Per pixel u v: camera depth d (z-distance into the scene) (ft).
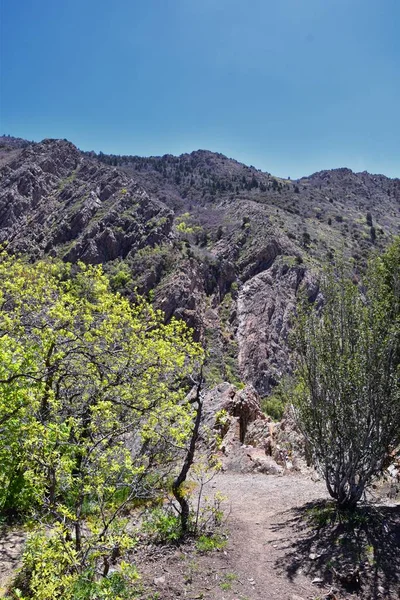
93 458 21.07
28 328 31.86
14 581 19.71
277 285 335.26
